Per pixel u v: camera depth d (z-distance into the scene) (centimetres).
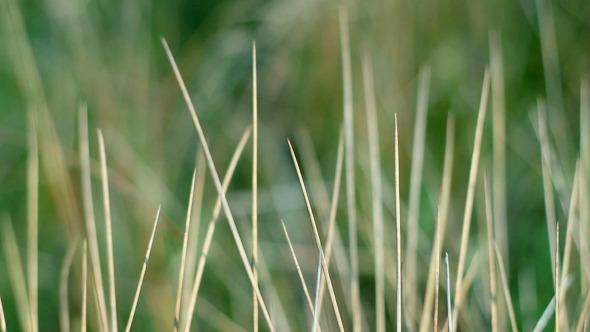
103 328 102
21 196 139
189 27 170
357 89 148
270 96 157
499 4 159
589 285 107
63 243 130
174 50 166
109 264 101
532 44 154
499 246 115
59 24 157
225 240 130
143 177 133
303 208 131
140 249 126
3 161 142
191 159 147
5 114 147
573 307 117
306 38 159
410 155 137
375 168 110
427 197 131
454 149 140
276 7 162
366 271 124
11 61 147
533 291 121
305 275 124
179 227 131
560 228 125
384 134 141
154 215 127
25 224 135
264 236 130
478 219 125
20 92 145
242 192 136
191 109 98
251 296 124
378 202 108
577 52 153
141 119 147
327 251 104
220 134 150
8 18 141
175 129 151
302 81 156
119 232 129
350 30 156
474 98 147
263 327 122
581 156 117
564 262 105
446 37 157
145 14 165
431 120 146
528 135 142
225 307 125
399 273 97
